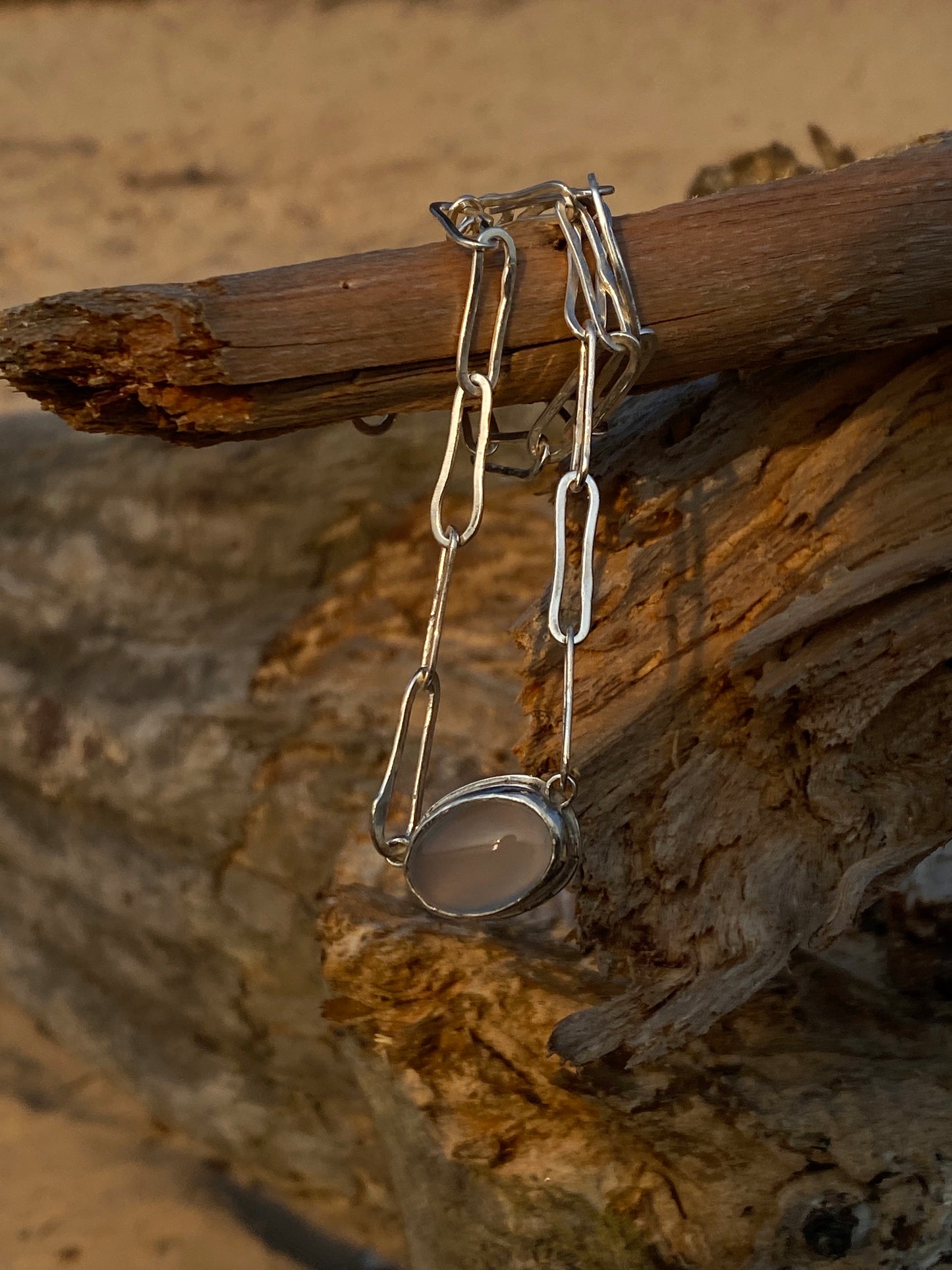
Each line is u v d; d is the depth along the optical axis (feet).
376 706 1.62
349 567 1.87
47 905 1.90
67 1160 1.68
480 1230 1.35
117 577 1.98
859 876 1.24
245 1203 1.61
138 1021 1.77
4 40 6.41
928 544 1.22
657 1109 1.31
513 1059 1.34
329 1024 1.53
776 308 1.19
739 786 1.26
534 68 5.40
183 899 1.61
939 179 1.18
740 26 5.59
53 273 3.71
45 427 2.25
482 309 1.17
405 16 6.31
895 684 1.24
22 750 1.87
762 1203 1.29
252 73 5.68
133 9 6.70
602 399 1.21
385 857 1.21
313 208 4.09
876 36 5.07
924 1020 1.33
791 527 1.25
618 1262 1.31
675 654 1.26
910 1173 1.28
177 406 1.17
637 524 1.26
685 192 3.68
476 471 1.18
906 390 1.23
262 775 1.57
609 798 1.27
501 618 1.74
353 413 1.20
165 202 4.26
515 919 1.39
